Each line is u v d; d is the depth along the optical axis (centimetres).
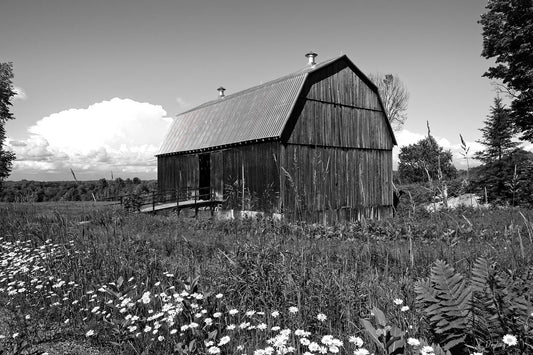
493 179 1823
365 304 425
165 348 398
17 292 602
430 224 1163
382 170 2428
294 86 2027
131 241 895
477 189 1164
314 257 600
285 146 1919
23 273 694
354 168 2256
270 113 2042
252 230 1322
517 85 2667
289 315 410
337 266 570
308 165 2011
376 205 2353
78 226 1227
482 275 338
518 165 1898
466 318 311
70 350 437
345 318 404
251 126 2100
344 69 2266
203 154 2458
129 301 468
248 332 416
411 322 365
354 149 2273
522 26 2566
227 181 2212
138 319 419
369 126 2381
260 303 472
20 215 1476
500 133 2330
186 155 2606
